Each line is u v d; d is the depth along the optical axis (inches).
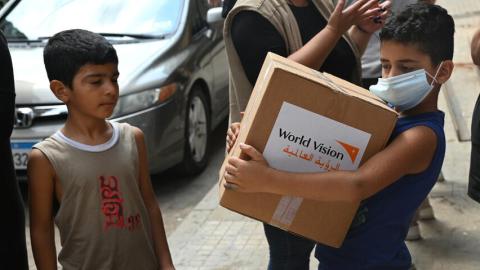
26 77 196.4
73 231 85.9
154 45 213.5
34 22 227.1
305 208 81.0
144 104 194.1
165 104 199.3
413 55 78.5
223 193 80.7
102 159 86.4
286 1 103.5
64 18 227.1
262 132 76.4
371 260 83.4
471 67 290.7
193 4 235.6
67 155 85.4
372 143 77.4
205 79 226.8
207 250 158.7
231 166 77.3
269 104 75.5
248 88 103.7
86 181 85.0
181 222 183.5
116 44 214.5
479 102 101.9
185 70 212.1
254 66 100.9
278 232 98.1
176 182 219.0
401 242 84.4
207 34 236.8
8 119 78.5
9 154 80.9
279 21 100.4
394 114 76.3
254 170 76.1
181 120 207.6
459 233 152.4
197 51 224.2
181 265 152.5
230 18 101.9
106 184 86.1
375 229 82.7
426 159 78.4
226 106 251.8
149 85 196.9
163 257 93.2
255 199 80.5
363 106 75.9
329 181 76.0
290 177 76.3
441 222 158.1
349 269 85.2
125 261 87.4
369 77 143.8
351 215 81.4
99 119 87.2
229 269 148.9
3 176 79.6
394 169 76.4
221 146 250.8
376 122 76.5
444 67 79.7
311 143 77.0
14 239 82.3
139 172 91.3
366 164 76.9
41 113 189.5
